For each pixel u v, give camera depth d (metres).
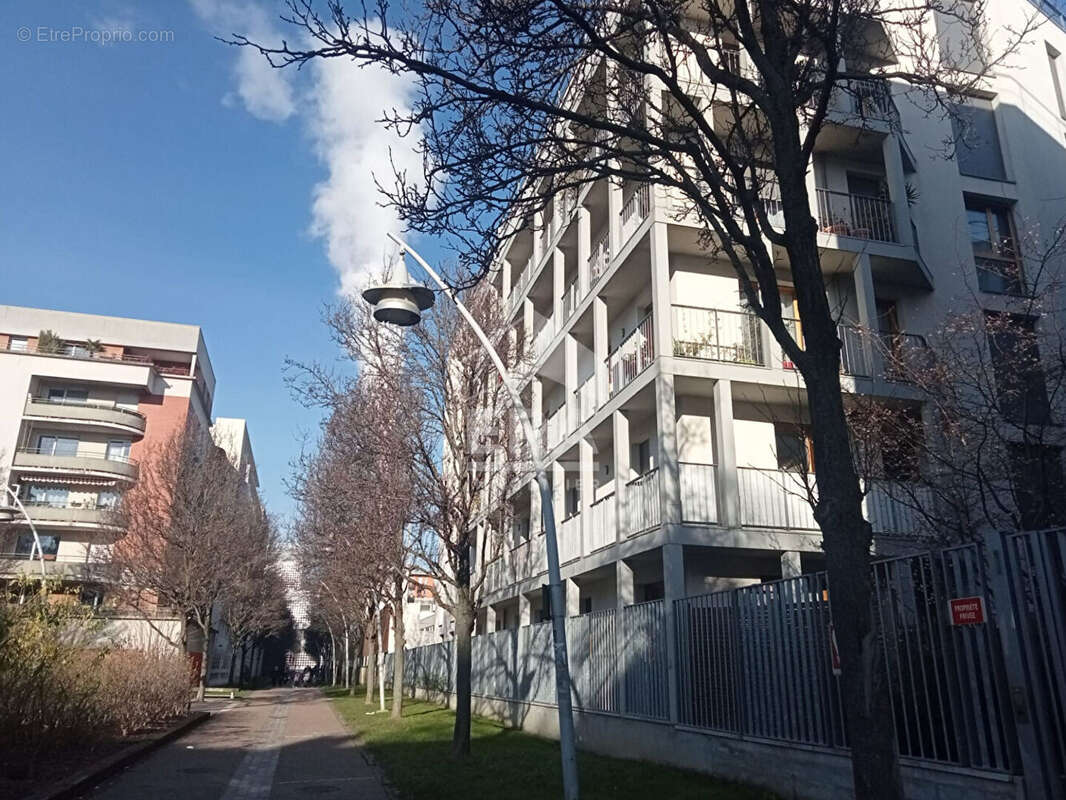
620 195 16.91
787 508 13.86
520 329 19.23
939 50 10.45
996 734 6.04
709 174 6.44
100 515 38.78
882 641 7.20
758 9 6.68
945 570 6.67
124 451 48.00
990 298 16.80
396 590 21.22
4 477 43.81
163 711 16.75
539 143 7.14
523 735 16.52
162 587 30.95
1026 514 9.56
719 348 14.41
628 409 15.77
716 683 10.32
